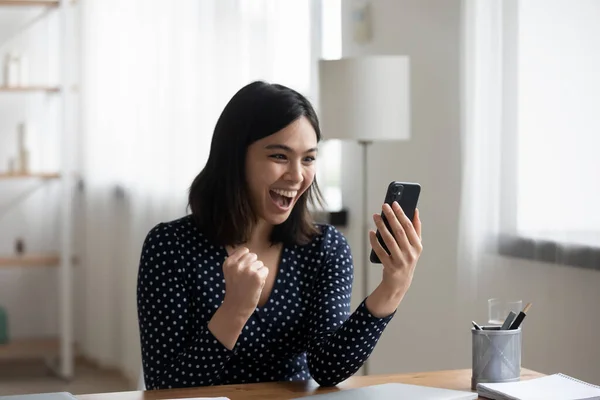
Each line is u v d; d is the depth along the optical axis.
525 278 3.39
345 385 1.99
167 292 2.13
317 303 2.19
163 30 5.28
